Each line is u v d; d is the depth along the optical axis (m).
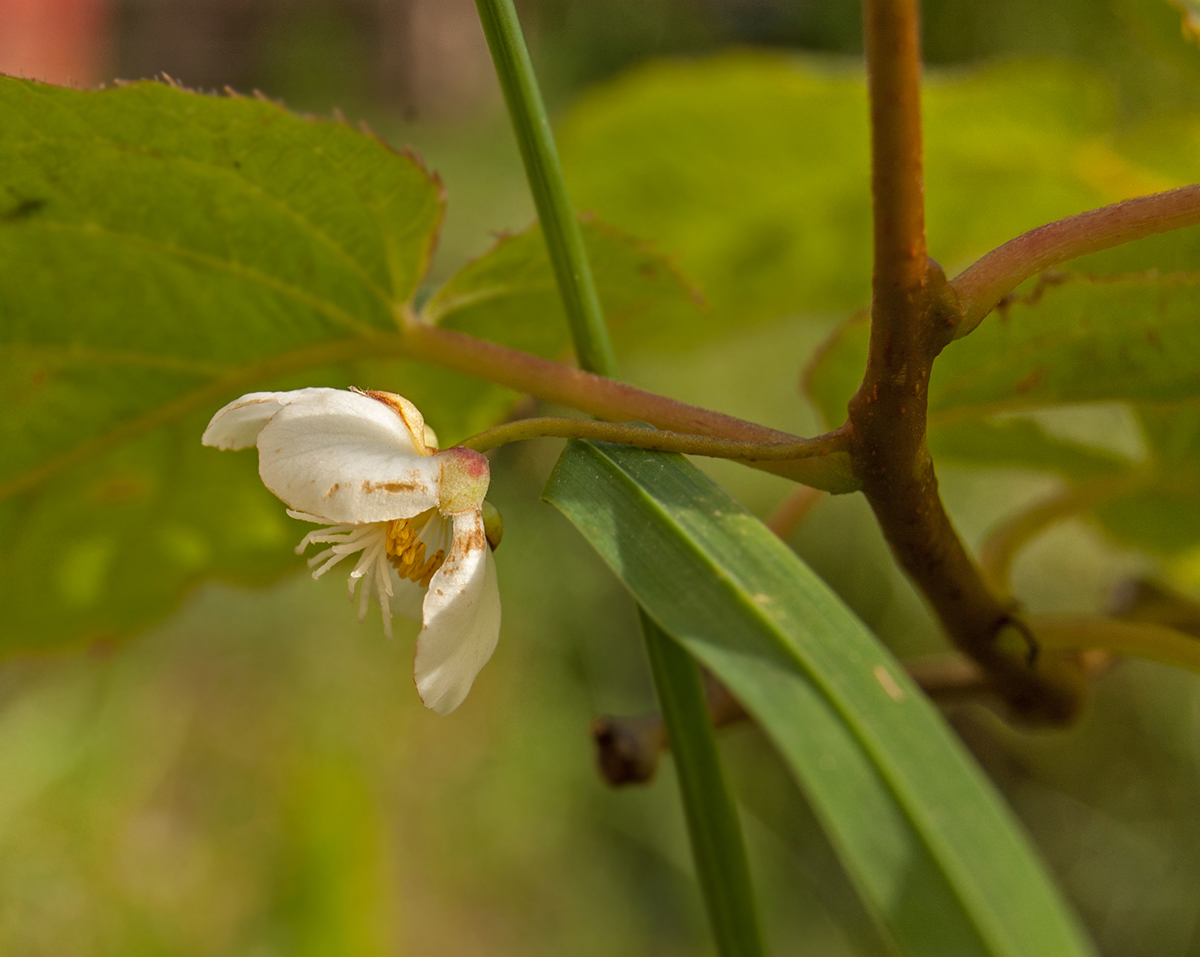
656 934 0.72
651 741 0.21
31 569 0.24
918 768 0.17
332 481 0.18
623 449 0.18
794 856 0.72
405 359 0.21
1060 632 0.20
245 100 0.19
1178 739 0.72
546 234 0.19
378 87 1.14
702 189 0.27
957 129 0.24
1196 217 0.17
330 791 0.36
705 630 0.17
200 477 0.23
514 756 0.79
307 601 0.81
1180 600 0.21
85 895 0.58
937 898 0.16
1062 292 0.19
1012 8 0.69
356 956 0.36
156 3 1.09
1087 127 0.24
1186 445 0.21
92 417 0.22
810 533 0.76
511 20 0.19
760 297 0.30
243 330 0.21
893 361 0.17
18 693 0.62
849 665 0.17
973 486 0.69
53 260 0.21
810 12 0.92
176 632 0.78
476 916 0.72
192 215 0.20
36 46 0.83
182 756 0.71
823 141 0.26
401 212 0.20
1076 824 0.73
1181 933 0.69
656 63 0.24
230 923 0.59
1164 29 0.22
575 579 0.82
